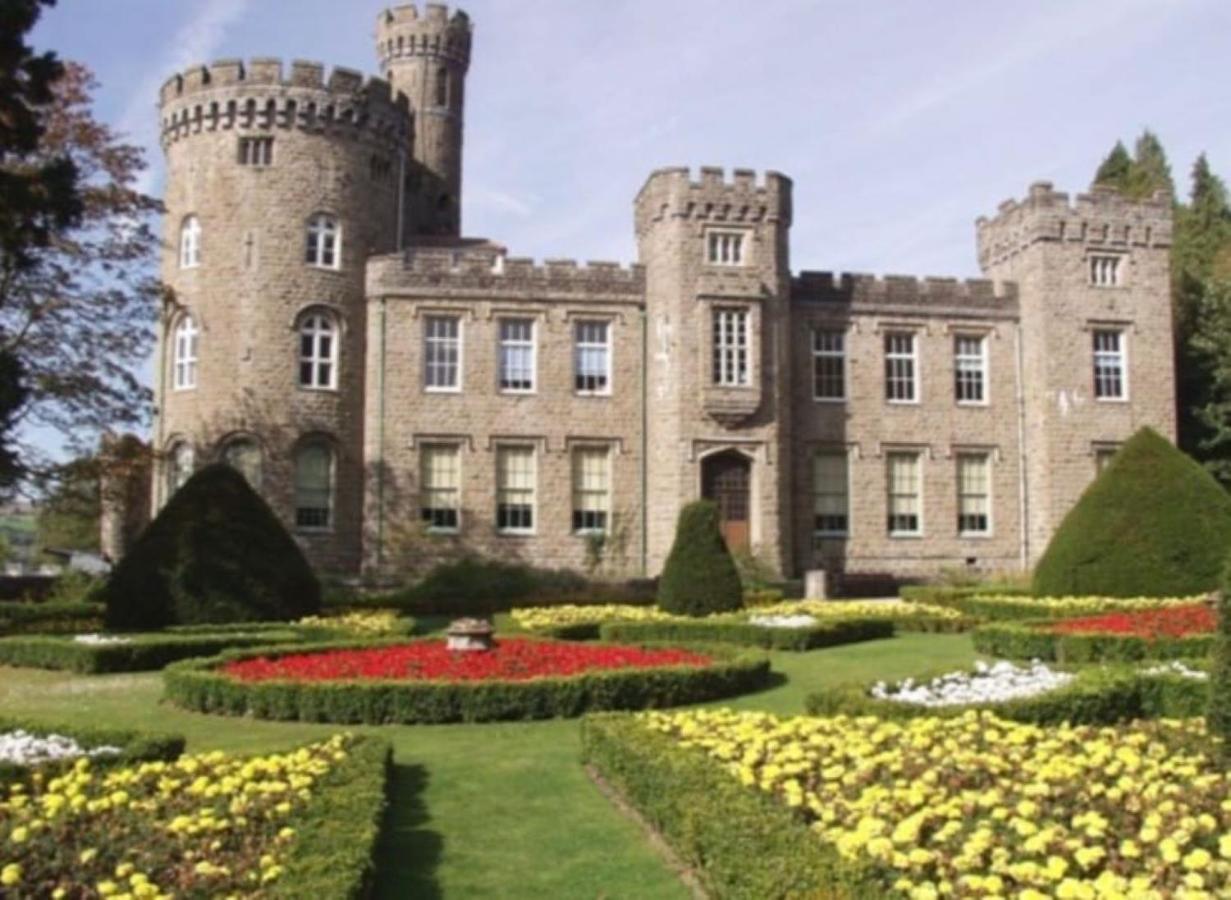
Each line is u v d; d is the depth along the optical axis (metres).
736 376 41.97
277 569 26.45
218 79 42.41
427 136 58.78
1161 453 27.77
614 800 11.36
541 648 18.78
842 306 45.00
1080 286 45.19
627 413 43.53
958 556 44.81
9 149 25.98
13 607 28.44
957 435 45.34
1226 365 48.88
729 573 28.48
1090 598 26.94
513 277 43.38
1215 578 26.69
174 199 43.00
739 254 42.59
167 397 42.34
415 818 10.81
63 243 33.69
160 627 25.08
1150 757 10.20
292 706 15.46
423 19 59.12
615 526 42.75
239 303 41.56
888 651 22.55
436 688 15.34
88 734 12.05
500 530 42.41
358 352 42.75
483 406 42.72
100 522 46.31
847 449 44.47
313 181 42.50
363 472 42.19
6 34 24.73
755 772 10.02
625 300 43.97
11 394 26.02
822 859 7.35
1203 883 7.23
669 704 16.27
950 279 46.00
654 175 43.06
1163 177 69.50
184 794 9.62
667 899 8.55
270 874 7.47
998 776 9.71
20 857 7.99
